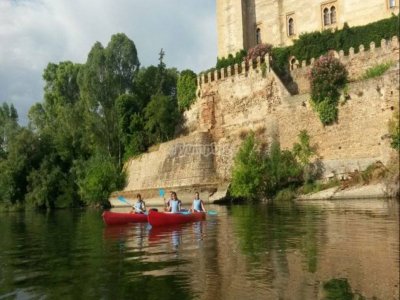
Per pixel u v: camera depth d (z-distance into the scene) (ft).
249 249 44.73
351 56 145.07
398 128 115.55
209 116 179.83
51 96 295.07
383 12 165.07
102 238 62.23
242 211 98.68
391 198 104.12
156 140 203.10
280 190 136.15
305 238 49.98
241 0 199.52
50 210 196.54
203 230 64.75
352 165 127.54
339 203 100.73
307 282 30.68
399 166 108.99
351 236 48.91
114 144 220.23
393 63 128.98
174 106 205.87
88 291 31.17
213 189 152.76
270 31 195.31
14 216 151.94
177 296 28.94
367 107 126.31
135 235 63.67
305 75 160.25
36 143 234.99
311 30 184.24
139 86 236.84
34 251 52.16
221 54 204.44
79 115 239.30
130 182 196.85
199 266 37.60
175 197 82.28
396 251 39.37
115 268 38.68
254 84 164.66
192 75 197.98
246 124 165.68
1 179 227.61
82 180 207.10
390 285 29.25
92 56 233.35
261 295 28.25
